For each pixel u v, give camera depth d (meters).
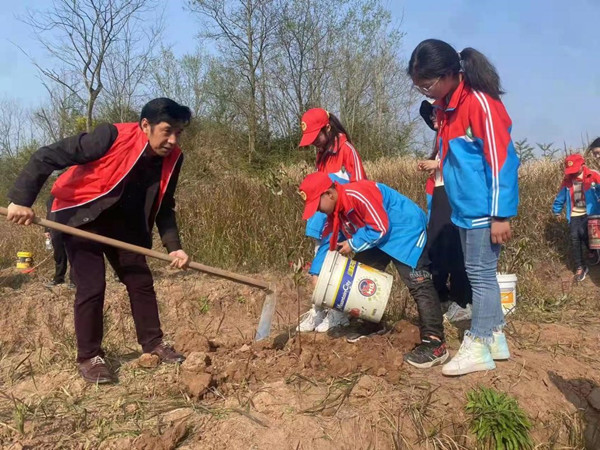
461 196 2.09
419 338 2.42
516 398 2.14
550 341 2.68
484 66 1.99
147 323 2.32
